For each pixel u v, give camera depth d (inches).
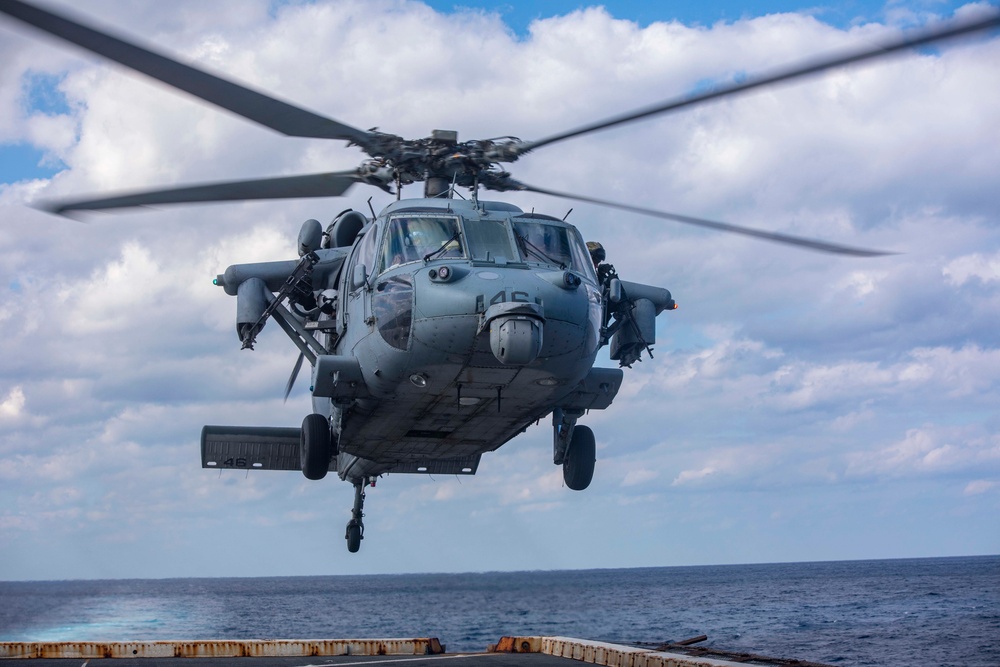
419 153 509.7
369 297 492.4
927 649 1722.4
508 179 526.3
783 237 414.6
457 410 528.4
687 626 2691.9
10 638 2719.0
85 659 406.9
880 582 5949.8
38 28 261.6
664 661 342.6
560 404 550.6
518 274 474.0
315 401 660.7
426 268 478.0
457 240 493.4
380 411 535.2
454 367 473.1
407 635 2871.6
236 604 5890.8
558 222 524.4
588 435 598.9
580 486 597.0
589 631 2704.2
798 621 2598.4
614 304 584.4
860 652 1696.6
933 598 3602.4
